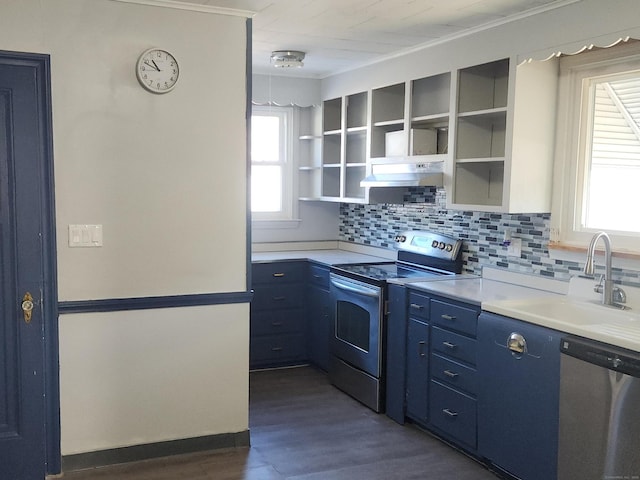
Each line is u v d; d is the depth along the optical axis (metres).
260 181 5.46
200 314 3.34
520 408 2.85
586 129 3.38
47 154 2.97
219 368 3.40
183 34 3.17
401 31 3.71
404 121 4.27
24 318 2.98
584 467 2.54
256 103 5.13
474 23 3.51
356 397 4.17
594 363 2.47
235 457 3.31
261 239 5.43
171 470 3.16
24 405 3.02
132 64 3.09
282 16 3.41
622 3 2.79
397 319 3.76
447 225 4.29
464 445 3.30
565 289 3.36
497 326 2.96
